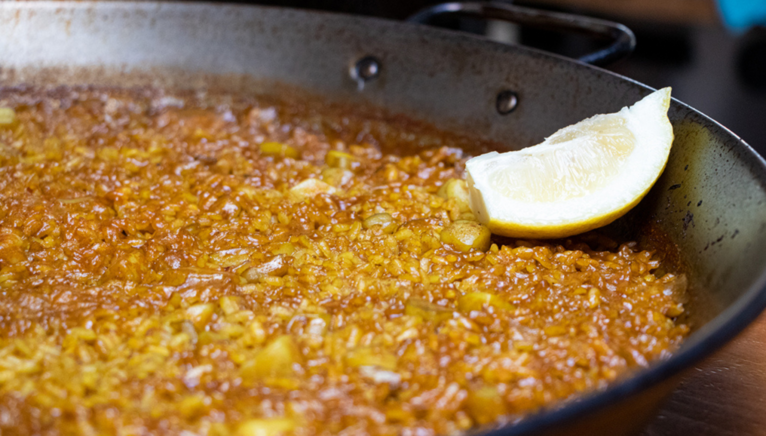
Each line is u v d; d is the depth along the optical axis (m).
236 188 0.48
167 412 0.37
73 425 0.36
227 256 0.44
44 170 0.49
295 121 0.55
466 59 0.51
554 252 0.45
